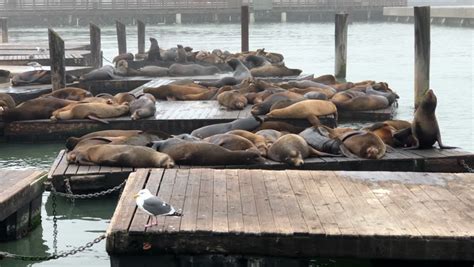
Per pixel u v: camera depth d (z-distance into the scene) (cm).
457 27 5666
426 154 1077
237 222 679
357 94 1630
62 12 6231
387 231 656
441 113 1736
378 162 1047
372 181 827
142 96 1526
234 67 2111
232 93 1518
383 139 1137
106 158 1020
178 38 4675
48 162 1261
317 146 1097
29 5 6644
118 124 1400
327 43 4212
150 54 2638
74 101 1477
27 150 1362
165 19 6538
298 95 1509
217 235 652
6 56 2664
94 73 2131
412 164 1055
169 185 805
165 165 1003
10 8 6469
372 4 7119
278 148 1040
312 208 724
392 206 731
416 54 1775
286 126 1238
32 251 816
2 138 1430
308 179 834
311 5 6831
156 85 1938
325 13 6838
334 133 1161
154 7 6444
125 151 1017
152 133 1123
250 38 4675
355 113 1598
